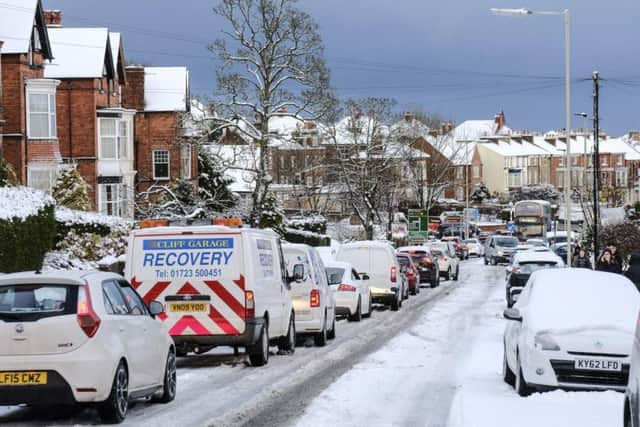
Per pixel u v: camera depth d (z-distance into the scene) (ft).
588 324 73.72
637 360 47.65
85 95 276.41
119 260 180.65
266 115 277.03
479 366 95.61
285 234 309.63
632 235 268.41
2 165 198.70
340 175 386.32
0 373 60.90
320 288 119.65
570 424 59.47
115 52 295.07
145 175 325.42
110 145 282.56
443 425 62.95
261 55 274.77
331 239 375.25
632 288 79.36
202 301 93.56
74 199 233.14
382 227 444.55
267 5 271.69
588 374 71.97
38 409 69.97
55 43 283.18
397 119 403.13
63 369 60.90
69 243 180.96
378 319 160.45
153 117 326.03
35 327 61.11
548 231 492.54
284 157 426.10
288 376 89.04
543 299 78.28
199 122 280.10
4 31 243.19
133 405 71.82
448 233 560.61
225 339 93.09
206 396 76.54
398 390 79.10
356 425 62.95
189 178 322.96
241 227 95.35
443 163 545.44
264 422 64.13
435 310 177.58
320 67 276.82
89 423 63.52
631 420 48.11
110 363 62.08
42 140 245.86
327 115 287.48
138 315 69.77
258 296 95.30
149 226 96.94
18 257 150.30
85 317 61.67
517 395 74.23
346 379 85.71
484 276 317.83
